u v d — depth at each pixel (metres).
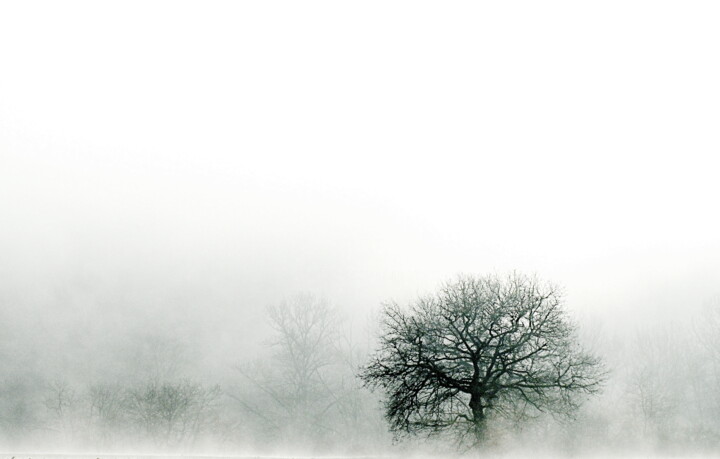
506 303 37.00
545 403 35.59
